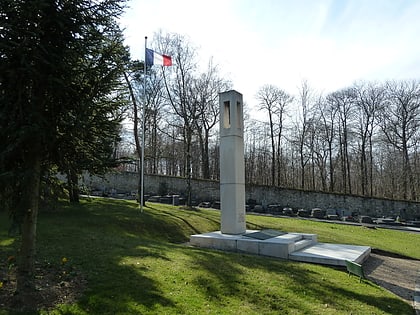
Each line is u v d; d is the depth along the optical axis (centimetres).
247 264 977
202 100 3189
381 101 4534
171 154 4697
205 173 4091
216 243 1360
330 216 2942
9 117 605
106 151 805
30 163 650
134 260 884
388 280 1052
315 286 839
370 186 4756
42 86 660
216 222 2027
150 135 3884
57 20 649
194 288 737
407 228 2598
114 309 599
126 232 1458
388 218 3025
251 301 706
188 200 2738
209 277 812
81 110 671
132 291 680
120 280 730
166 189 3466
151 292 684
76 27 680
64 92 675
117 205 2127
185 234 1680
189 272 833
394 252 1557
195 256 1010
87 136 726
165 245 1173
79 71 689
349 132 4709
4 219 1378
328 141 4803
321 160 4906
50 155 696
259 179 5441
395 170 4794
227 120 1504
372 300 789
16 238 1044
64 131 681
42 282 686
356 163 5088
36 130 600
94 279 725
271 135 4841
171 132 4194
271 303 706
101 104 749
